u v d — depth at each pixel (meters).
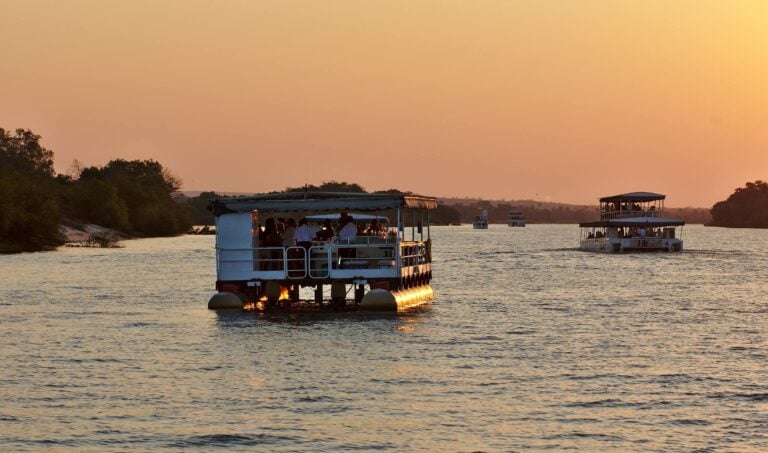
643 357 41.50
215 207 54.72
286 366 38.91
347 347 43.56
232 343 44.84
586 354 42.28
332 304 55.94
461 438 28.36
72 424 29.81
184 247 177.50
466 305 63.53
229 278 55.19
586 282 87.12
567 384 35.53
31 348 44.00
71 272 100.38
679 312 60.16
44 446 27.59
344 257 54.69
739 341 46.56
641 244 145.25
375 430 29.19
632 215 144.88
